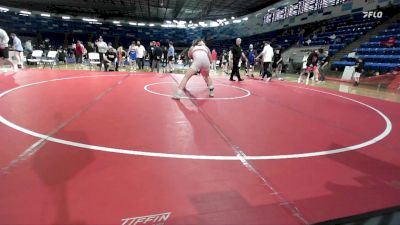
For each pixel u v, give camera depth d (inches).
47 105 224.7
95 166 120.0
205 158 135.0
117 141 150.9
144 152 137.9
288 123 209.2
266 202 99.7
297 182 115.6
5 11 1405.0
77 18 1526.8
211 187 107.9
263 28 1355.8
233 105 263.1
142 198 97.8
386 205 101.2
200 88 366.6
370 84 549.6
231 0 1167.0
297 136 177.6
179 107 240.8
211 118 209.9
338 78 679.7
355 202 102.4
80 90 305.4
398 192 111.4
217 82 460.1
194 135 168.2
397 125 221.1
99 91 304.3
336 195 106.7
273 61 625.6
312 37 1003.3
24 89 293.1
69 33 1567.4
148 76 512.7
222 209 94.3
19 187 100.5
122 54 772.6
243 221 88.7
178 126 184.9
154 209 92.0
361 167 134.3
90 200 95.0
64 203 92.6
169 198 98.8
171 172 118.4
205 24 1669.5
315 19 1068.5
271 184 112.7
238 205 97.0
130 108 228.2
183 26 1710.1
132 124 183.5
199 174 118.0
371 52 712.4
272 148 153.3
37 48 1131.3
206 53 282.5
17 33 1461.6
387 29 754.2
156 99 271.4
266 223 88.2
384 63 625.0
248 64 644.1
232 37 1595.7
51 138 150.3
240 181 114.0
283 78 665.6
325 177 121.3
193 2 1213.7
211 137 166.4
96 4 1294.3
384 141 176.6
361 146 164.6
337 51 828.0
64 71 542.9
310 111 256.5
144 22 1675.7
